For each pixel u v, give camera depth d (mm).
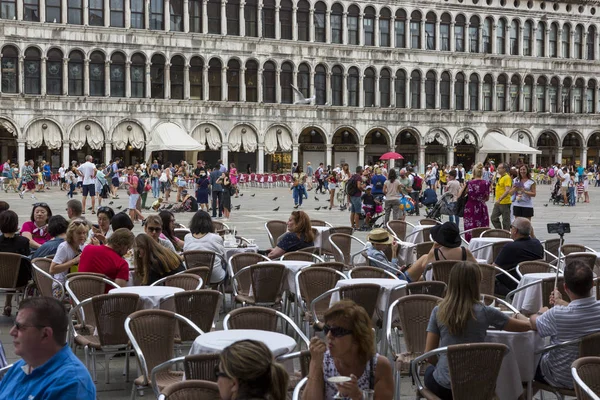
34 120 60125
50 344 5715
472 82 77062
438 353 8156
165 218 15953
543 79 80062
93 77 62281
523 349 8859
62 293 12883
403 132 75312
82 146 62031
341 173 54062
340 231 20094
